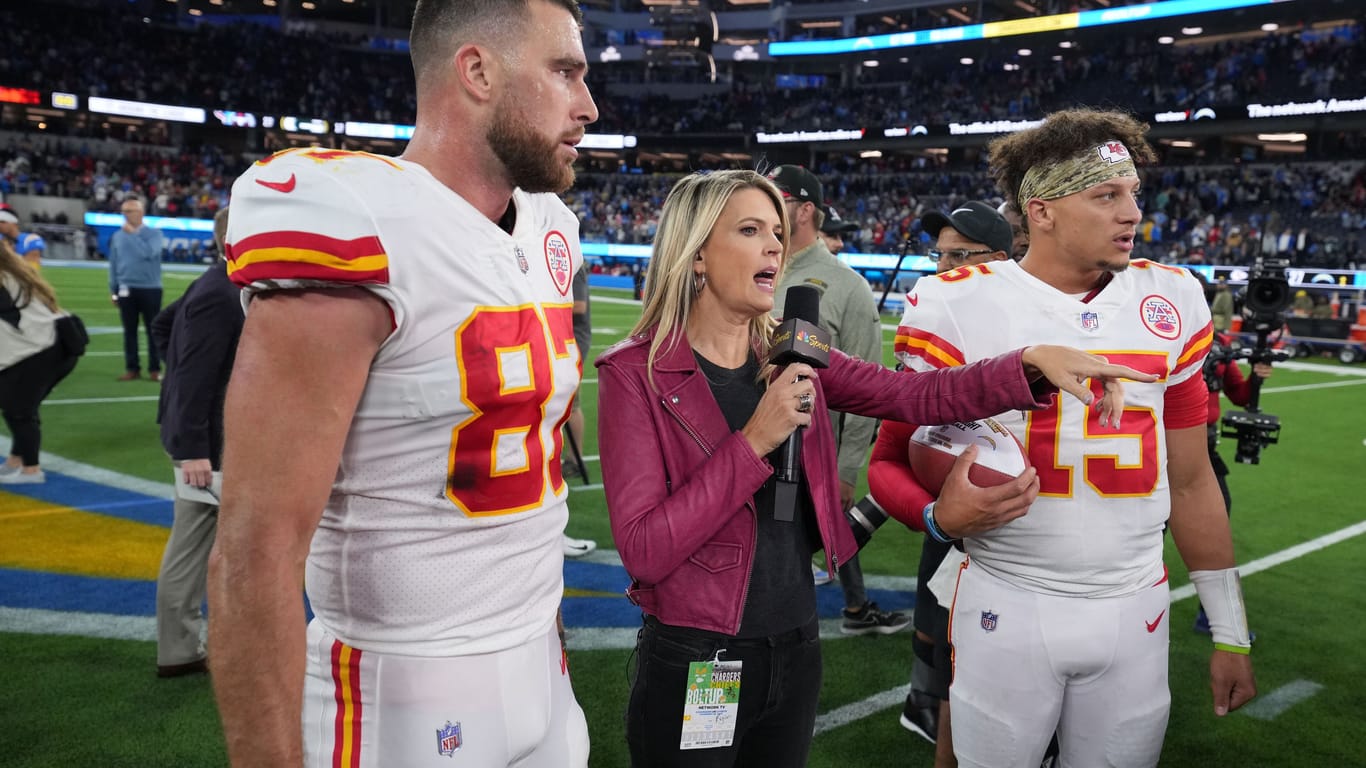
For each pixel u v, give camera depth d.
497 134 1.27
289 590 1.09
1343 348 16.59
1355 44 30.28
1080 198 1.88
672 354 1.76
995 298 2.00
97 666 3.46
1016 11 40.09
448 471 1.27
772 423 1.62
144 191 37.25
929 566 2.88
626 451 1.71
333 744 1.30
